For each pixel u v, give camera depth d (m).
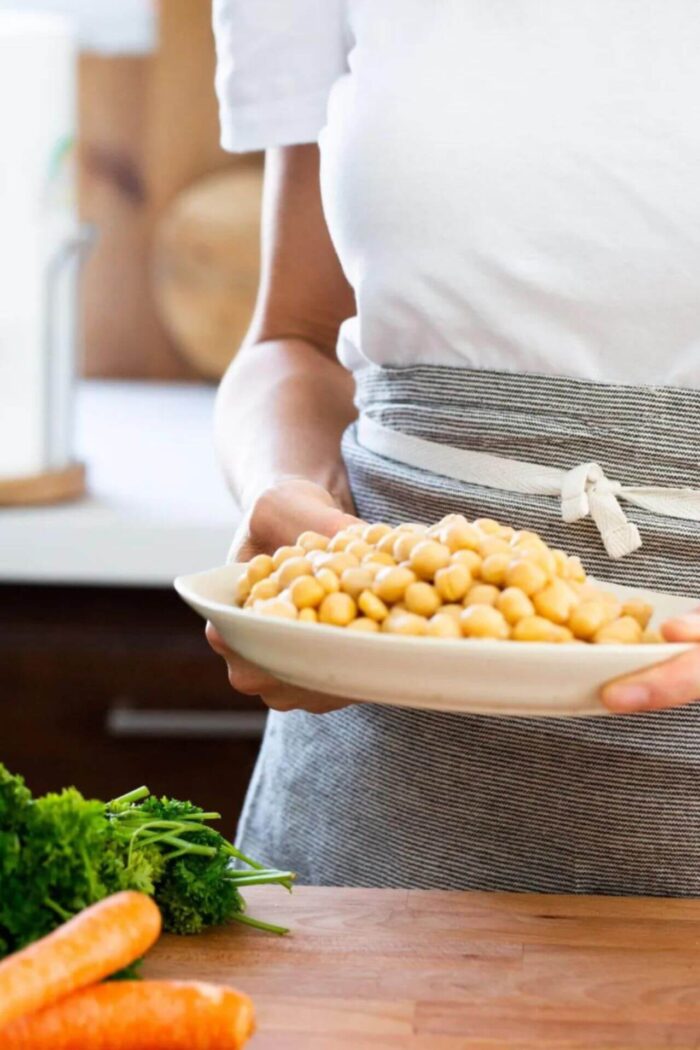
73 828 0.92
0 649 2.03
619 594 1.04
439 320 1.13
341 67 1.25
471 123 1.08
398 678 0.87
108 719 2.04
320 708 1.08
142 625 2.04
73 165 1.97
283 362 1.35
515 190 1.07
